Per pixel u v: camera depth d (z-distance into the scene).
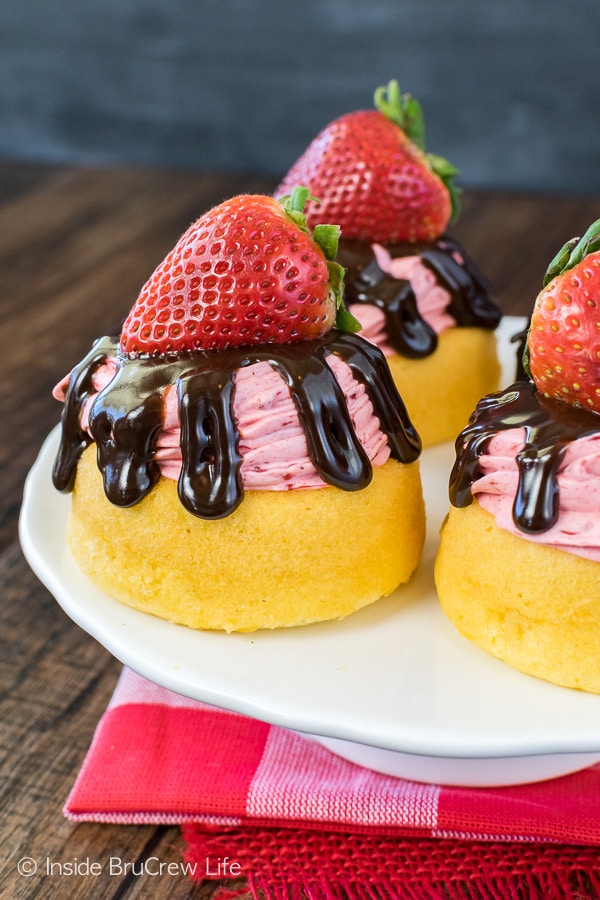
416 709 0.38
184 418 0.39
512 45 0.90
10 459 0.54
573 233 0.68
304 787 0.40
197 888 0.39
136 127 1.00
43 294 0.64
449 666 0.39
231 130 0.98
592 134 0.91
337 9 0.93
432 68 0.92
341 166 0.48
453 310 0.49
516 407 0.39
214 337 0.40
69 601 0.41
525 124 0.92
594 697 0.38
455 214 0.51
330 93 0.95
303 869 0.39
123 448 0.40
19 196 0.77
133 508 0.40
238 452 0.39
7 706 0.44
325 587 0.40
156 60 0.97
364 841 0.40
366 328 0.47
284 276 0.39
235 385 0.39
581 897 0.38
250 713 0.38
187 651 0.40
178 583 0.40
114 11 0.97
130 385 0.40
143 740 0.42
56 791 0.41
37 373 0.58
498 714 0.38
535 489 0.38
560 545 0.38
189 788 0.40
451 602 0.40
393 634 0.40
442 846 0.40
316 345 0.40
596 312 0.38
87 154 1.02
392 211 0.48
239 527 0.40
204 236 0.39
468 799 0.40
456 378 0.49
